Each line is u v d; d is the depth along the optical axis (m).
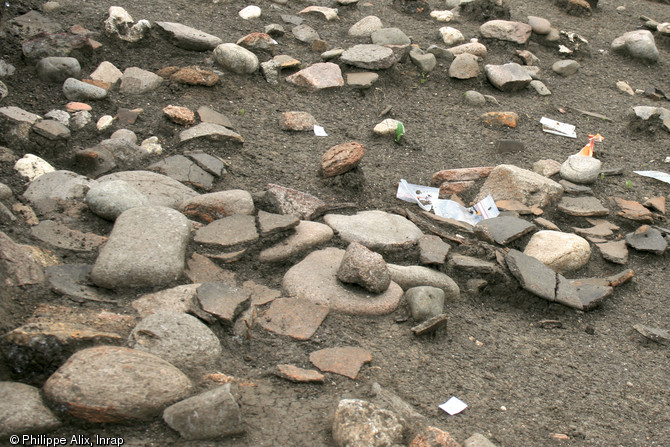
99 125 2.06
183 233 1.65
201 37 2.44
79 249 1.65
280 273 1.72
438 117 2.42
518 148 2.29
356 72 2.51
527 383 1.55
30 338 1.37
